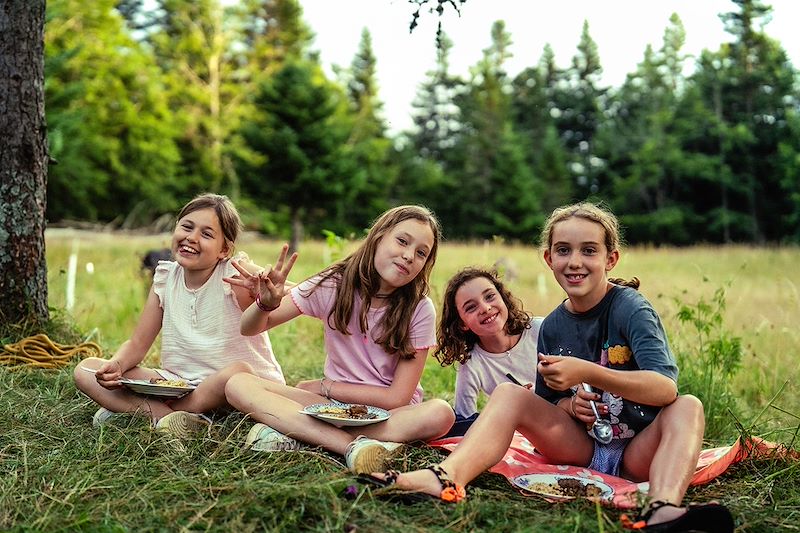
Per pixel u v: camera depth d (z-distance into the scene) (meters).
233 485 2.79
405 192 46.25
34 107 5.26
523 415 3.06
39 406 4.00
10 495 2.76
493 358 4.17
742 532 2.67
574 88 61.09
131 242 20.41
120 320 7.72
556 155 46.28
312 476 2.90
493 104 49.09
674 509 2.50
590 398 3.07
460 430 3.95
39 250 5.33
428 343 3.81
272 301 3.62
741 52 47.75
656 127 47.22
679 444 2.81
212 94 37.47
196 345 4.07
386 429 3.35
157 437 3.44
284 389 3.68
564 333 3.36
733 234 44.59
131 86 32.41
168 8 40.12
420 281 3.85
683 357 4.91
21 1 5.16
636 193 46.78
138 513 2.61
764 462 3.46
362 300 3.83
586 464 3.25
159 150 32.81
